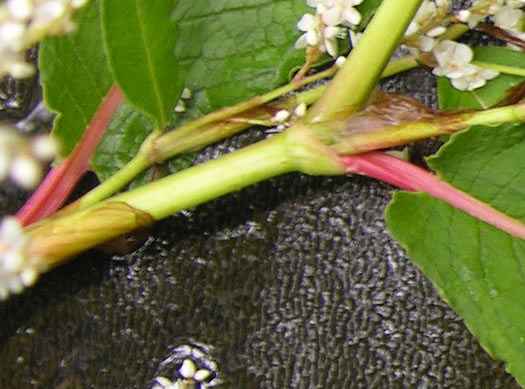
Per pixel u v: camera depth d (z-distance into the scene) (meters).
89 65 0.12
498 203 0.11
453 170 0.11
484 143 0.11
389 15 0.11
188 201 0.12
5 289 0.08
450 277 0.11
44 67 0.11
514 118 0.11
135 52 0.11
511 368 0.11
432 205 0.11
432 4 0.12
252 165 0.12
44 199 0.12
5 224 0.08
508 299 0.11
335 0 0.12
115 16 0.10
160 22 0.11
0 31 0.07
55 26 0.08
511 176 0.11
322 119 0.11
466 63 0.12
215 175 0.12
